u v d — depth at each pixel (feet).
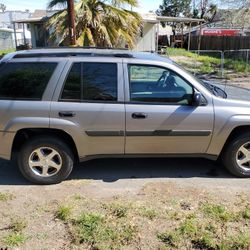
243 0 71.05
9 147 15.70
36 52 16.46
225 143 16.43
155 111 15.57
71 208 13.69
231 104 16.02
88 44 46.19
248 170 16.69
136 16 51.11
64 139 15.90
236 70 63.26
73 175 17.11
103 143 15.79
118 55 16.11
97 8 47.85
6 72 15.70
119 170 17.72
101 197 14.75
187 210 13.57
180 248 11.26
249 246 11.27
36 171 16.01
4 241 11.66
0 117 15.37
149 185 15.97
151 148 16.11
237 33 120.78
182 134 15.84
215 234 11.96
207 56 97.76
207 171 17.61
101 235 11.85
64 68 15.53
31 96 15.47
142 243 11.51
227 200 14.46
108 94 15.57
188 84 15.84
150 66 15.78
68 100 15.46
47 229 12.37
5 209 13.76
